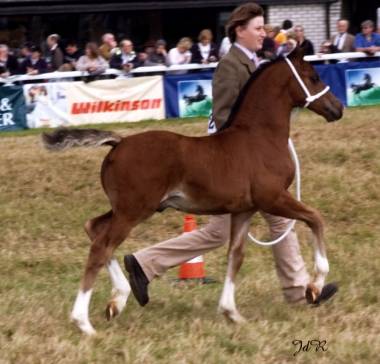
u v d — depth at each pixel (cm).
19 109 2205
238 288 1130
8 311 1038
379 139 1883
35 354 895
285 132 1016
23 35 2889
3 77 2231
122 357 891
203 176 969
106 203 1617
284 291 1073
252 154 990
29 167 1755
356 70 2381
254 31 1038
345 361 878
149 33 3012
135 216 962
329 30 3175
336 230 1495
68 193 1658
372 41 2506
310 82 1028
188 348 909
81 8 2886
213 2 2981
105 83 2242
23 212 1571
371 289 1125
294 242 1068
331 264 1259
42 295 1114
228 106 1041
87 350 898
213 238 1053
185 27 3034
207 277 1224
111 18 2962
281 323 994
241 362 875
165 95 2284
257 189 989
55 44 2444
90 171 1736
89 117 2242
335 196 1614
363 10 3262
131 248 1414
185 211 996
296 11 3133
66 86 2220
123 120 2262
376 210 1569
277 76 1016
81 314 958
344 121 2044
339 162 1775
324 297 1054
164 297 1105
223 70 1040
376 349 906
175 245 1051
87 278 961
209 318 1020
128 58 2347
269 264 1279
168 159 959
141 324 998
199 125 2109
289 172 1005
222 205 984
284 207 1001
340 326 989
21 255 1376
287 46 2308
